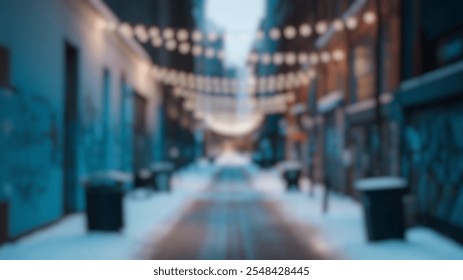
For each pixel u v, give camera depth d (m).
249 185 28.92
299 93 35.69
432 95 11.09
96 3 16.80
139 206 17.73
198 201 19.69
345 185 20.83
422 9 12.68
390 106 14.58
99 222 11.65
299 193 22.95
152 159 32.34
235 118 66.81
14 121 10.71
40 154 12.36
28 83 11.54
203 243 10.70
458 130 10.27
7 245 10.21
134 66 25.75
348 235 11.58
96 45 17.72
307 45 30.72
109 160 19.88
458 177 10.26
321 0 26.58
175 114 45.94
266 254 9.54
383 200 10.48
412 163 13.12
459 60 10.73
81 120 15.84
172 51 42.81
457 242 10.23
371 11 16.70
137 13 28.91
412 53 13.34
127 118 23.64
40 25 12.33
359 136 18.92
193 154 68.94
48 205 12.92
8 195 10.38
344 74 21.34
